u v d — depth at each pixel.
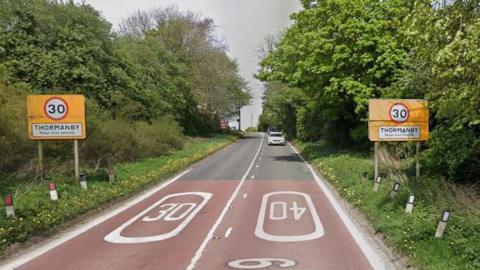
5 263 8.92
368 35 25.00
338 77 26.80
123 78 31.22
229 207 14.70
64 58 26.38
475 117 10.47
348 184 17.36
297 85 30.86
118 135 24.39
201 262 8.62
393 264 8.40
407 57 23.34
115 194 16.42
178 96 49.03
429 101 13.51
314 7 30.95
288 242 10.12
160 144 31.19
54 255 9.41
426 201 11.90
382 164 19.11
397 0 24.94
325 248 9.59
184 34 58.72
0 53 25.02
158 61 48.59
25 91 21.06
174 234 11.06
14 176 16.97
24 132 17.64
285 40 32.75
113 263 8.70
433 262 7.72
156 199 16.73
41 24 26.95
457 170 14.38
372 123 16.20
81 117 16.75
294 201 15.78
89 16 29.81
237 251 9.40
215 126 67.94
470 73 8.95
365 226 11.73
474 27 8.51
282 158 34.75
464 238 8.45
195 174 24.47
